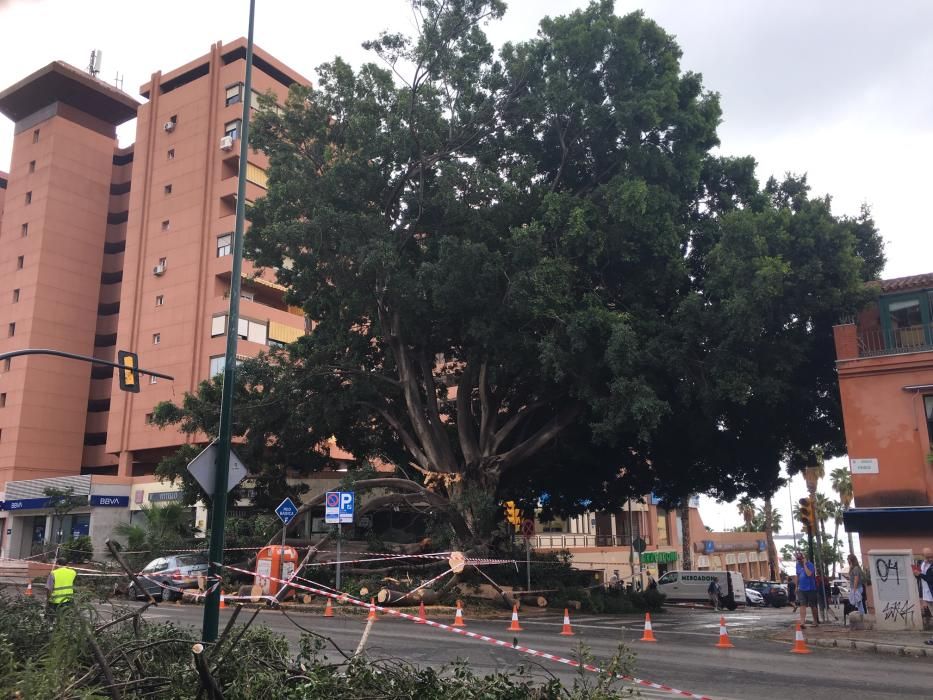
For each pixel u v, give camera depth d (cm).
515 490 3147
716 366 2125
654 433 2642
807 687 996
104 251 5884
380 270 2234
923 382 1933
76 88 5725
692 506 7025
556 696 661
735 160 2561
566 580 2848
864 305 2159
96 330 5747
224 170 4988
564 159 2420
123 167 6066
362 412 2905
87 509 4556
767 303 2050
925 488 1883
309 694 621
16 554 4866
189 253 4919
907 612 1673
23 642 799
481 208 2367
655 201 2180
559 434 2761
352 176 2373
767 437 2777
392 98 2495
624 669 715
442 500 2453
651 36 2330
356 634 1513
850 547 2192
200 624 1590
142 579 2211
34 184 5697
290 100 2577
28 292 5459
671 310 2419
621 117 2217
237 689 627
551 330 2197
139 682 659
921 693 962
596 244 2167
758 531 8888
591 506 3416
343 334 2744
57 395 5409
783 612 3247
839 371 2036
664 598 2989
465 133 2508
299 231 2266
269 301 5084
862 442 1973
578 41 2233
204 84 5178
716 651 1365
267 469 3033
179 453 3034
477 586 2294
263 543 2816
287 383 2688
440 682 668
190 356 4709
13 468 5128
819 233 2173
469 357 2602
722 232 2203
